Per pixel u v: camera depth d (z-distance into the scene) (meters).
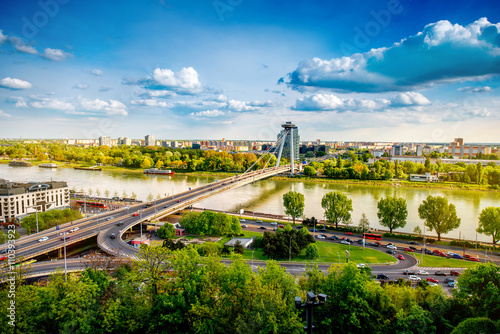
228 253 134.25
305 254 136.00
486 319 61.81
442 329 69.31
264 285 71.88
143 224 177.75
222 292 73.56
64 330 64.81
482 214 150.38
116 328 67.19
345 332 70.31
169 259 79.06
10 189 197.75
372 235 163.62
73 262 116.25
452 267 123.06
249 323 64.69
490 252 143.50
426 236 167.38
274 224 189.50
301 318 66.69
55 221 168.00
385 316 72.44
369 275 89.19
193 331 68.56
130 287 73.25
